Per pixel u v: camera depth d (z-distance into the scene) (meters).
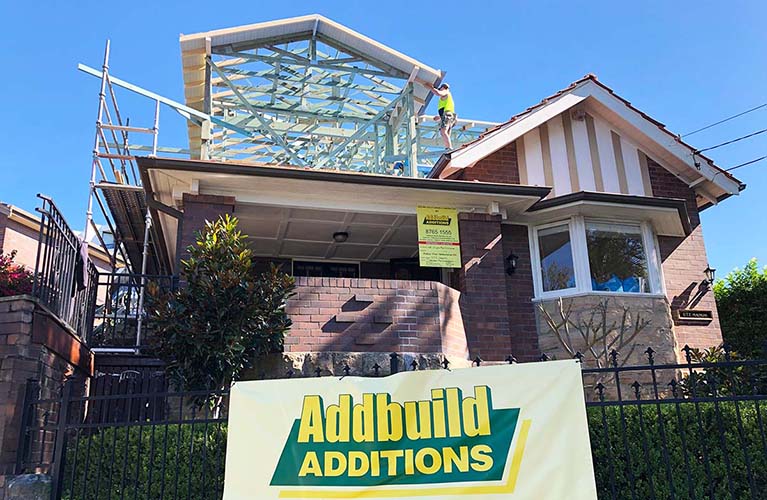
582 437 4.82
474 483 4.86
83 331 8.93
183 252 9.23
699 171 12.43
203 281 7.50
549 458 4.82
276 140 13.90
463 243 10.50
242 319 7.52
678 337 11.78
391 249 12.79
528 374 5.05
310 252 12.88
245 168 9.17
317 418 5.21
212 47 13.66
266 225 11.20
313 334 8.77
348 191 10.02
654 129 12.47
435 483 4.90
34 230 18.70
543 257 11.49
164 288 8.91
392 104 14.62
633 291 11.19
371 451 5.06
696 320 11.96
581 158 12.41
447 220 10.59
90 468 6.41
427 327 9.20
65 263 7.84
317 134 15.61
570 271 11.17
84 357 8.67
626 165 12.60
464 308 10.12
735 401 5.16
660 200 11.01
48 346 6.91
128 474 6.26
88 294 9.36
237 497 5.08
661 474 5.63
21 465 6.07
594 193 10.71
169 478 6.15
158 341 7.69
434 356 9.00
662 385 10.15
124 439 6.41
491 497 4.80
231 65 14.32
